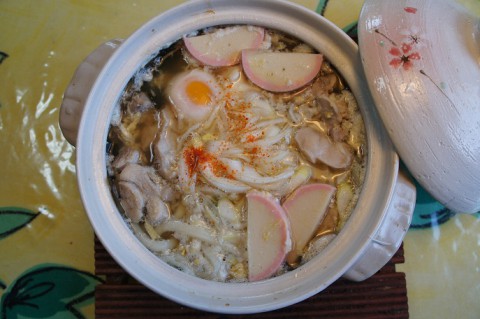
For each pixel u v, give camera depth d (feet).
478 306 1.29
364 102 1.06
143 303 1.20
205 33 1.13
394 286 1.24
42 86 1.34
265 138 1.11
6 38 1.35
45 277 1.26
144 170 1.08
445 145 0.97
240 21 1.11
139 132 1.11
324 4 1.37
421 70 0.99
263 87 1.13
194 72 1.14
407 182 1.11
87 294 1.25
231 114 1.13
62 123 1.15
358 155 1.09
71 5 1.36
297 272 1.02
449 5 1.10
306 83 1.12
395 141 0.97
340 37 1.07
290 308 1.21
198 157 1.10
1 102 1.33
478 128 1.00
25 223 1.28
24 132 1.32
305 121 1.13
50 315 1.24
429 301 1.28
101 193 1.04
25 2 1.36
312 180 1.10
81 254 1.26
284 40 1.13
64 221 1.28
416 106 0.97
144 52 1.09
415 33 1.01
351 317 1.22
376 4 1.05
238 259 1.07
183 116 1.13
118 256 0.98
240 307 0.96
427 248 1.30
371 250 1.09
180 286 1.01
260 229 1.06
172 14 1.08
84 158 1.02
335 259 1.01
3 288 1.25
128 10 1.36
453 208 1.03
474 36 1.05
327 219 1.07
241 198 1.09
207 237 1.07
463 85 1.00
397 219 1.09
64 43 1.35
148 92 1.12
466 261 1.30
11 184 1.29
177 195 1.10
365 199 1.03
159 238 1.08
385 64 0.99
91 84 1.13
